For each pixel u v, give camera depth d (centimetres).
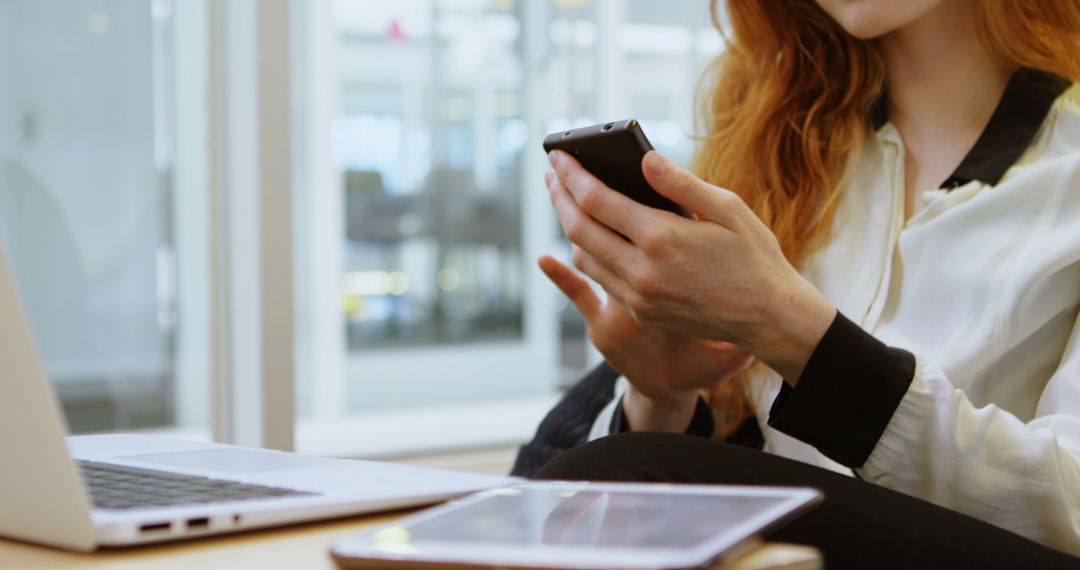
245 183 254
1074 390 105
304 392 343
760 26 144
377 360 355
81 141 291
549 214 383
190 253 305
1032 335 115
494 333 376
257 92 248
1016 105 126
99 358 297
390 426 357
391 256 356
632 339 118
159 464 83
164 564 58
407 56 354
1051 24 128
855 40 137
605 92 387
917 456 94
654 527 50
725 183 146
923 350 119
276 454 89
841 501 82
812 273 133
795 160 140
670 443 86
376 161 352
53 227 290
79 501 60
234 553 60
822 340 92
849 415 94
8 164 284
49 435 61
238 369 259
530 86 376
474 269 371
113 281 297
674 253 89
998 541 82
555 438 140
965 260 119
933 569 80
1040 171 117
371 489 71
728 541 47
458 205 366
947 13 130
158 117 299
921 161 132
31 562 61
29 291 288
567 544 47
